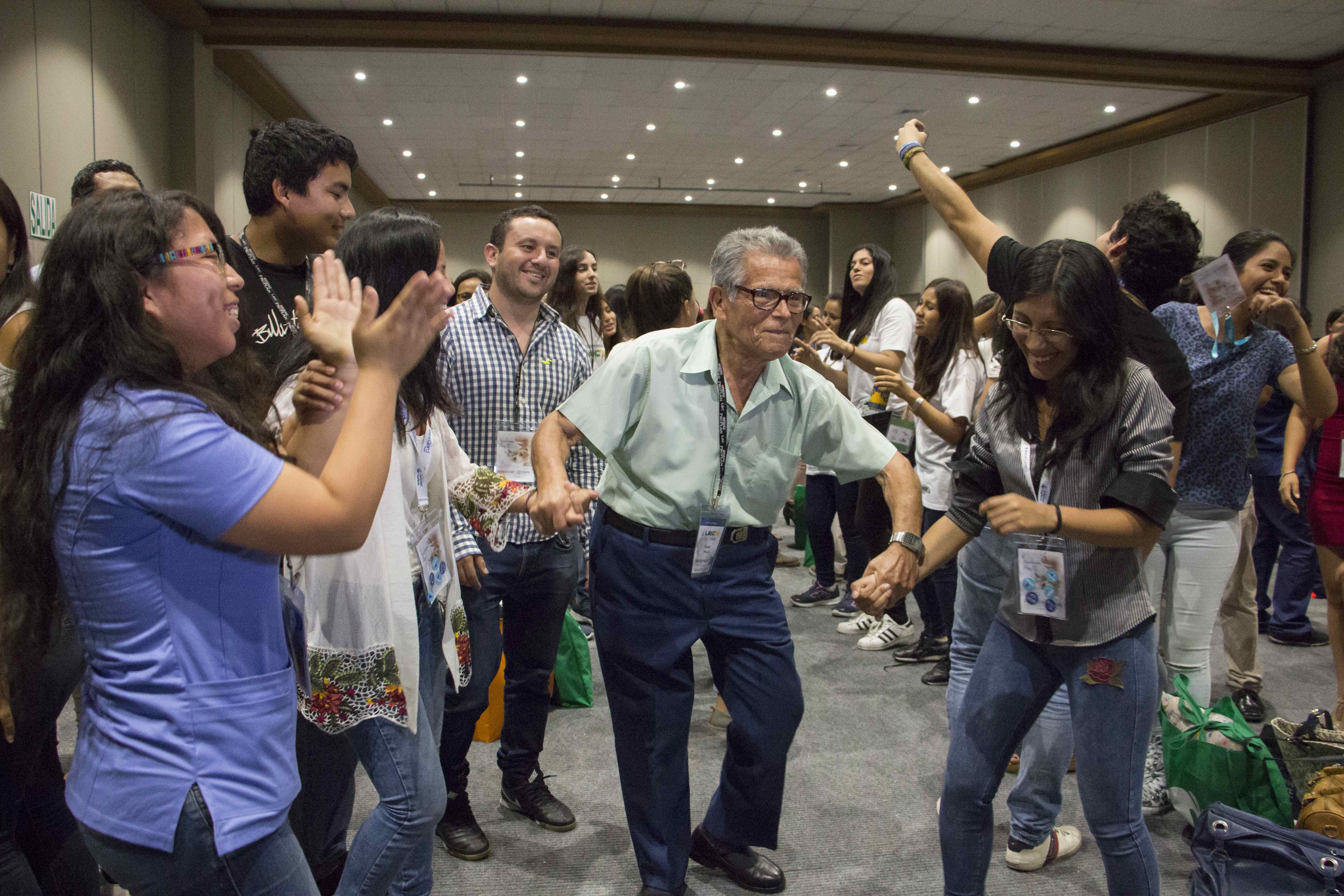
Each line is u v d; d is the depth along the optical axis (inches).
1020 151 524.7
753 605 74.7
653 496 72.3
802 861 87.7
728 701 77.4
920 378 133.2
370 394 39.3
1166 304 104.2
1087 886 83.6
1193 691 95.7
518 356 88.9
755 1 315.3
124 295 36.3
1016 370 63.5
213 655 38.3
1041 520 55.6
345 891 56.8
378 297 49.9
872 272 161.5
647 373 70.5
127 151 285.3
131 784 36.9
